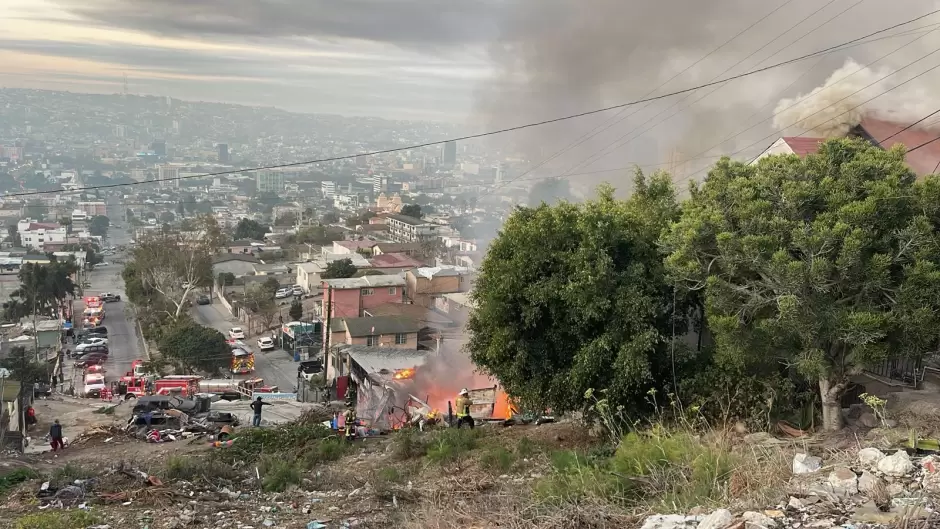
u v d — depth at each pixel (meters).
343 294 48.72
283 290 75.06
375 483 10.36
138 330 67.88
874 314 9.30
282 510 8.75
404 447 13.74
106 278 105.19
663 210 13.96
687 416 11.46
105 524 7.83
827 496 5.61
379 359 29.83
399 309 47.09
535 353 13.34
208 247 69.44
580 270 12.43
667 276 11.60
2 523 8.04
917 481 5.92
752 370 11.73
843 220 9.47
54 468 13.20
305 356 53.41
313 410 21.89
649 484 7.37
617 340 12.27
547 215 13.38
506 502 7.59
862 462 6.57
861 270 9.36
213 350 47.91
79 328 70.12
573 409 13.20
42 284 70.50
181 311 64.88
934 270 9.09
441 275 51.28
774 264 9.59
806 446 9.10
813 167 10.50
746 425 11.07
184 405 22.84
